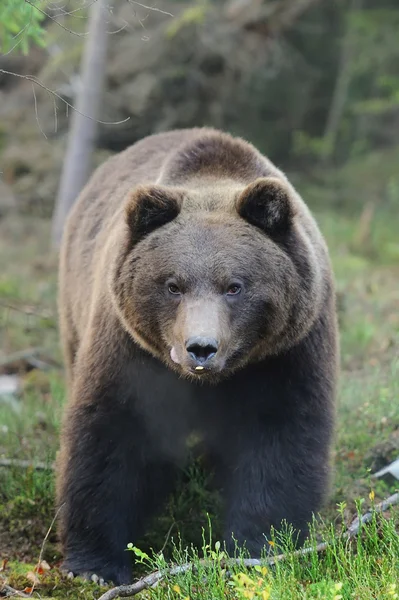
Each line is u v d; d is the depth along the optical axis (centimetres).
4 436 1427
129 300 941
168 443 1045
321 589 793
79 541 1020
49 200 3378
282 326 933
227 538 1008
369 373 1636
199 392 1000
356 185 4062
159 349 945
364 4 4450
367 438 1293
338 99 4266
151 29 3572
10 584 949
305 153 4222
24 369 1934
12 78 3656
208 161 1066
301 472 987
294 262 944
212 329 850
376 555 910
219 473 1146
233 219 937
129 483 1022
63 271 1359
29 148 3453
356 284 2573
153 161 1205
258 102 3909
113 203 1198
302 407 985
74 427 1012
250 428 1002
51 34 2753
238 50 3784
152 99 3522
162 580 890
